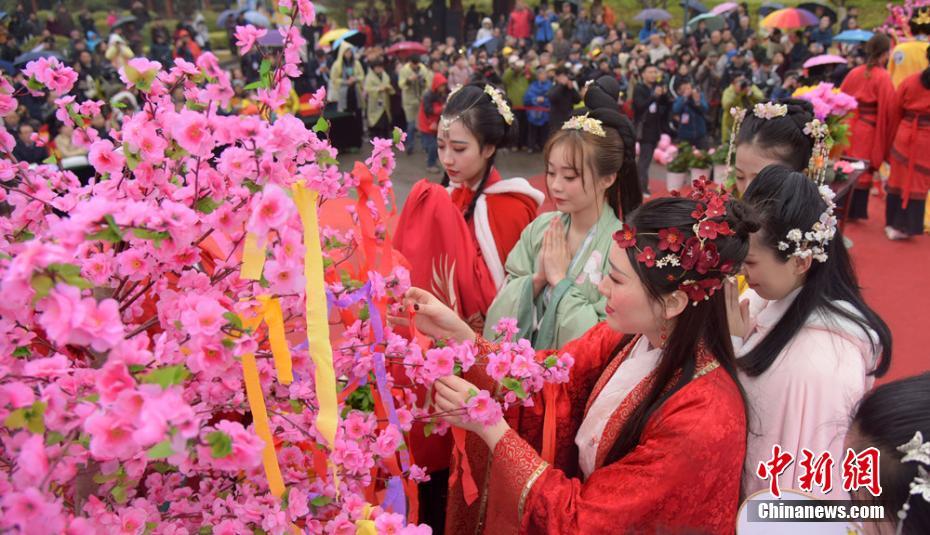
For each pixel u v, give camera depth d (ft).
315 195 3.51
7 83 3.84
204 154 3.42
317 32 46.75
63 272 2.46
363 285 4.13
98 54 23.35
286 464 3.88
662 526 4.04
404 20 56.08
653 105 25.17
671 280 4.29
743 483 5.26
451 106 7.36
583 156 6.41
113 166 3.44
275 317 3.31
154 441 2.41
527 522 4.59
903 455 2.81
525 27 52.39
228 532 3.44
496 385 5.22
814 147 7.19
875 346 5.24
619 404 4.80
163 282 3.44
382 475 4.85
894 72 22.84
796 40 40.40
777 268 5.21
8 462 3.12
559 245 6.83
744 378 5.35
